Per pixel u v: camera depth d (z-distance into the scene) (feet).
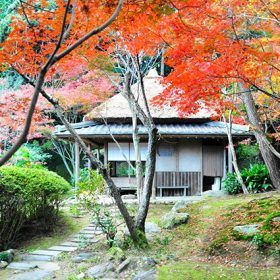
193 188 49.21
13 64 18.45
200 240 25.18
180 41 19.42
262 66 20.02
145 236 24.77
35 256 24.57
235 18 20.44
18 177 26.99
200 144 49.73
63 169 75.20
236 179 43.19
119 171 59.11
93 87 39.42
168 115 48.01
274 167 38.58
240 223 25.61
